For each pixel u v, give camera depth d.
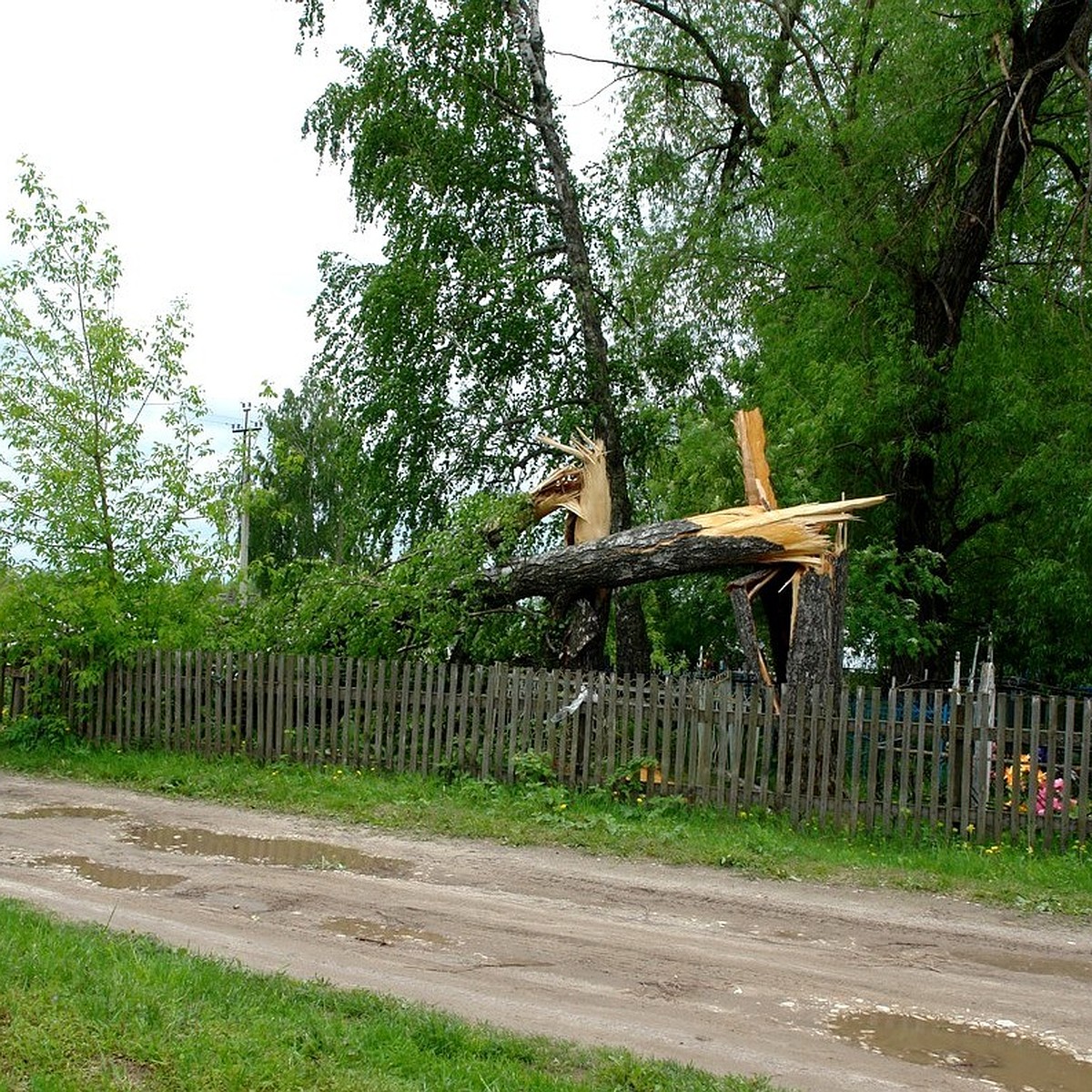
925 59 16.19
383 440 20.23
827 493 18.19
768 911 7.96
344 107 20.45
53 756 13.40
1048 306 16.16
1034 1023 5.91
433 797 11.36
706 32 21.98
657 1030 5.48
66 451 13.89
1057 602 16.53
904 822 10.21
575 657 14.19
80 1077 4.13
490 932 7.06
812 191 17.23
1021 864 9.33
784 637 13.48
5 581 13.84
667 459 20.92
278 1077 4.28
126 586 14.11
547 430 19.70
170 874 8.20
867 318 17.11
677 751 11.24
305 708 13.01
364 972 6.09
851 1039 5.55
